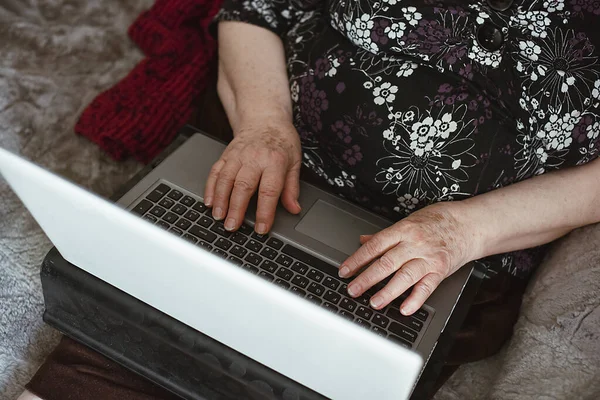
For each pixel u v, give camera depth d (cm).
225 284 63
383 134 91
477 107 88
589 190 94
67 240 78
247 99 103
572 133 90
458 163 89
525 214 91
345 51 95
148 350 84
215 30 117
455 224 87
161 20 130
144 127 114
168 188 90
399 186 94
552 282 96
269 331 67
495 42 87
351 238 89
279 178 91
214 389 83
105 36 134
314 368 69
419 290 81
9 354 96
